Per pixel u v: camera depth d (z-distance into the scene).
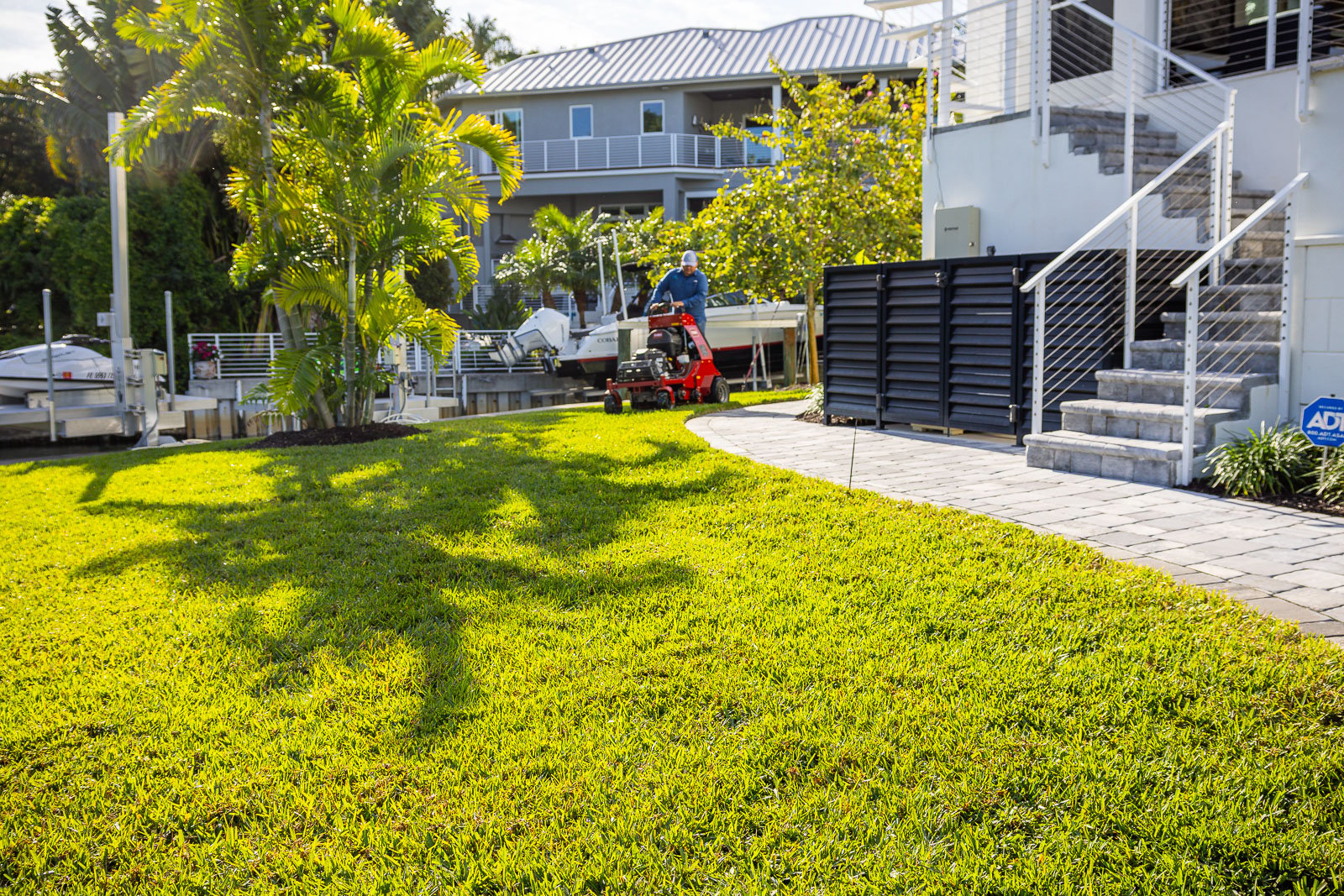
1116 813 2.52
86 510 7.20
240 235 26.41
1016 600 4.06
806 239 14.91
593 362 20.77
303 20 11.28
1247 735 2.86
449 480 7.52
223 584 4.93
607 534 5.62
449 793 2.80
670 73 32.25
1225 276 7.96
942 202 10.90
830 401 10.30
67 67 25.55
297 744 3.11
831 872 2.36
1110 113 10.16
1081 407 7.27
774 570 4.75
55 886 2.45
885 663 3.53
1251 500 5.82
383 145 10.99
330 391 11.85
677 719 3.20
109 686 3.64
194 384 21.23
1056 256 7.90
